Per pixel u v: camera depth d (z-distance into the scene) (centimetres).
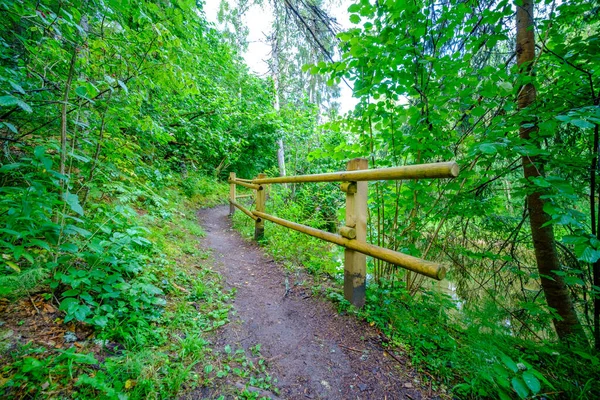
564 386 135
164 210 395
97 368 111
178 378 117
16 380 94
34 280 131
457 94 203
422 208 250
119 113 238
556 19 189
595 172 199
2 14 184
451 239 302
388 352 160
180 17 214
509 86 171
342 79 255
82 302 141
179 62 239
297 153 1073
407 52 205
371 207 258
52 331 123
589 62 178
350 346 164
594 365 150
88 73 196
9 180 187
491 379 123
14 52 231
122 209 189
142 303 161
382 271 248
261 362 146
